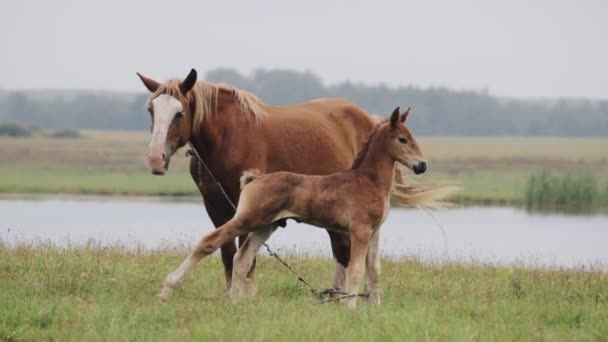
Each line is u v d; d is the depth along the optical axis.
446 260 20.23
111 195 43.88
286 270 16.66
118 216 33.38
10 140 103.31
